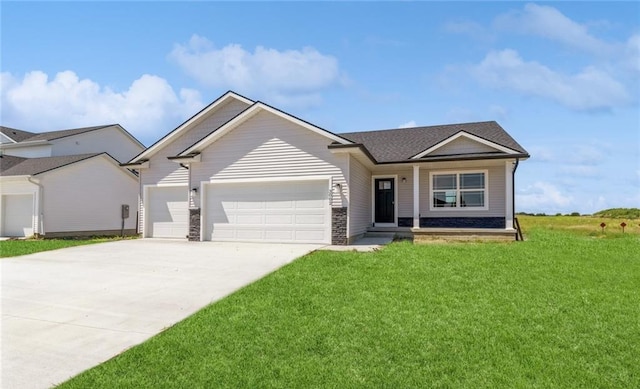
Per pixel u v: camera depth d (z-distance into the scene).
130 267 9.35
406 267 8.76
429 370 4.03
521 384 3.75
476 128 18.62
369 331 5.07
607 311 5.95
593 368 4.13
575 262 9.60
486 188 16.00
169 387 3.69
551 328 5.24
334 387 3.68
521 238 15.10
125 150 30.56
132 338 4.95
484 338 4.88
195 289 7.25
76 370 4.05
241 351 4.48
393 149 17.38
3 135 27.72
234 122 14.01
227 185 14.40
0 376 3.91
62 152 26.06
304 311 5.84
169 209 17.41
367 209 16.73
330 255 10.24
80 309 6.11
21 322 5.53
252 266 9.28
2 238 18.94
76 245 13.93
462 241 14.35
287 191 13.63
